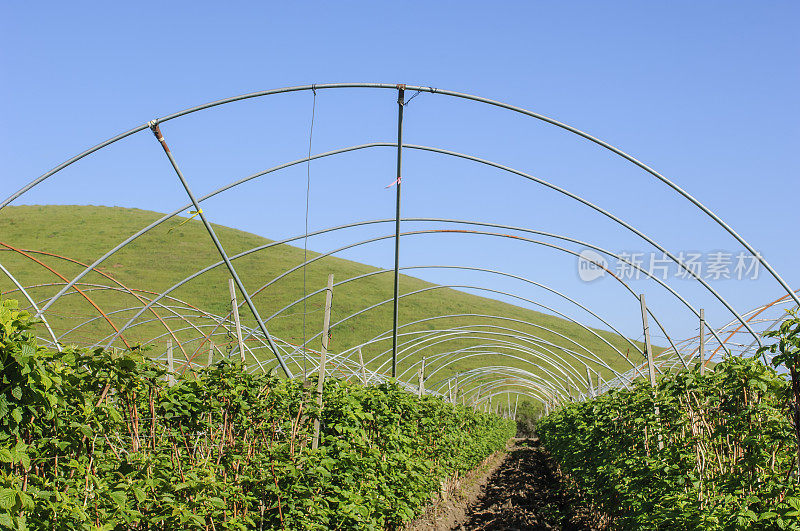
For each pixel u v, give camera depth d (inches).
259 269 3014.3
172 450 275.7
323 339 356.8
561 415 1042.1
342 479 325.7
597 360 1026.1
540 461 1492.4
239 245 3398.1
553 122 434.3
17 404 170.7
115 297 2204.7
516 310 3280.0
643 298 475.8
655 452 379.2
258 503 297.1
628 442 471.8
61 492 182.2
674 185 436.8
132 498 227.8
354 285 3065.9
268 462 291.0
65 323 1727.4
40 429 188.1
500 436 1472.7
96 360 225.0
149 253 2972.4
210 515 251.3
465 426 852.6
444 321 2741.1
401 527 478.3
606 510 528.4
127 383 245.0
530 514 700.0
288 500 289.0
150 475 235.0
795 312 239.5
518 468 1317.7
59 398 182.4
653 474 364.8
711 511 260.7
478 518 695.7
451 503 721.0
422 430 543.2
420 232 635.5
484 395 1950.1
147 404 280.5
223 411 300.0
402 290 3181.6
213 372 301.4
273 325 2235.5
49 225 3235.7
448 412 672.4
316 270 3228.3
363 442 357.1
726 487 277.3
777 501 236.8
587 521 645.3
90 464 205.2
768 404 289.4
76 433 199.3
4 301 171.0
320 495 312.2
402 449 454.9
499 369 1517.0
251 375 312.2
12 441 179.6
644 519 358.9
